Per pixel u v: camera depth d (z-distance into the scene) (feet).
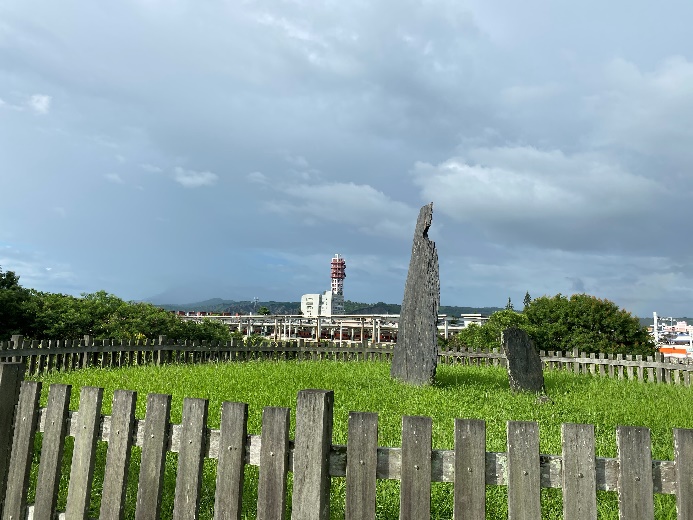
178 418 22.61
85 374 37.65
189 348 53.52
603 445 20.43
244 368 42.19
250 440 10.81
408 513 9.84
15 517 12.46
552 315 61.57
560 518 13.84
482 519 9.62
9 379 12.96
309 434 10.36
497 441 20.72
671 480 9.47
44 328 53.01
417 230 42.19
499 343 60.95
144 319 62.08
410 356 38.75
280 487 10.33
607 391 36.01
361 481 10.12
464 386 35.96
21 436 12.81
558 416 26.48
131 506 14.66
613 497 15.16
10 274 57.16
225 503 10.64
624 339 58.08
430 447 9.98
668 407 29.48
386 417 24.52
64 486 15.66
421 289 39.65
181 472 11.05
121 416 11.87
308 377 36.65
